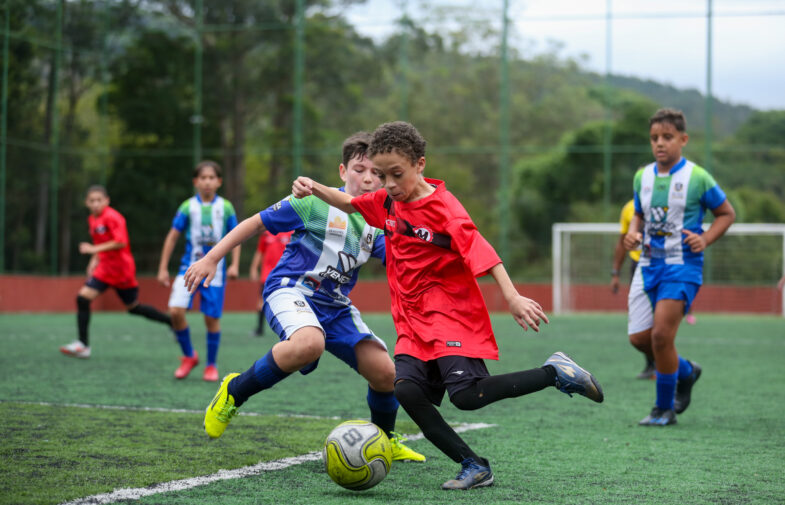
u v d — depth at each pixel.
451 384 4.29
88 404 7.32
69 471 4.69
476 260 4.23
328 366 10.76
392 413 5.24
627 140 24.42
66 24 23.66
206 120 25.20
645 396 8.46
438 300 4.46
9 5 21.95
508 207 24.80
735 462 5.26
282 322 4.90
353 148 5.19
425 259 4.48
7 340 14.05
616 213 24.34
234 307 24.31
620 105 24.64
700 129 24.34
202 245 9.49
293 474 4.75
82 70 24.05
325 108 25.53
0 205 21.55
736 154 24.16
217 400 4.85
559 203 24.56
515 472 4.91
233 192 25.17
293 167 25.31
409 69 26.02
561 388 4.35
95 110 24.50
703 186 6.74
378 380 5.12
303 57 25.41
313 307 5.14
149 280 24.42
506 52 25.27
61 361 10.91
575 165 24.56
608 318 22.02
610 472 4.93
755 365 11.43
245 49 25.34
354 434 4.27
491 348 4.42
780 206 23.94
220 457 5.18
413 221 4.48
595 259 24.31
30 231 22.52
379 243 5.28
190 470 4.79
